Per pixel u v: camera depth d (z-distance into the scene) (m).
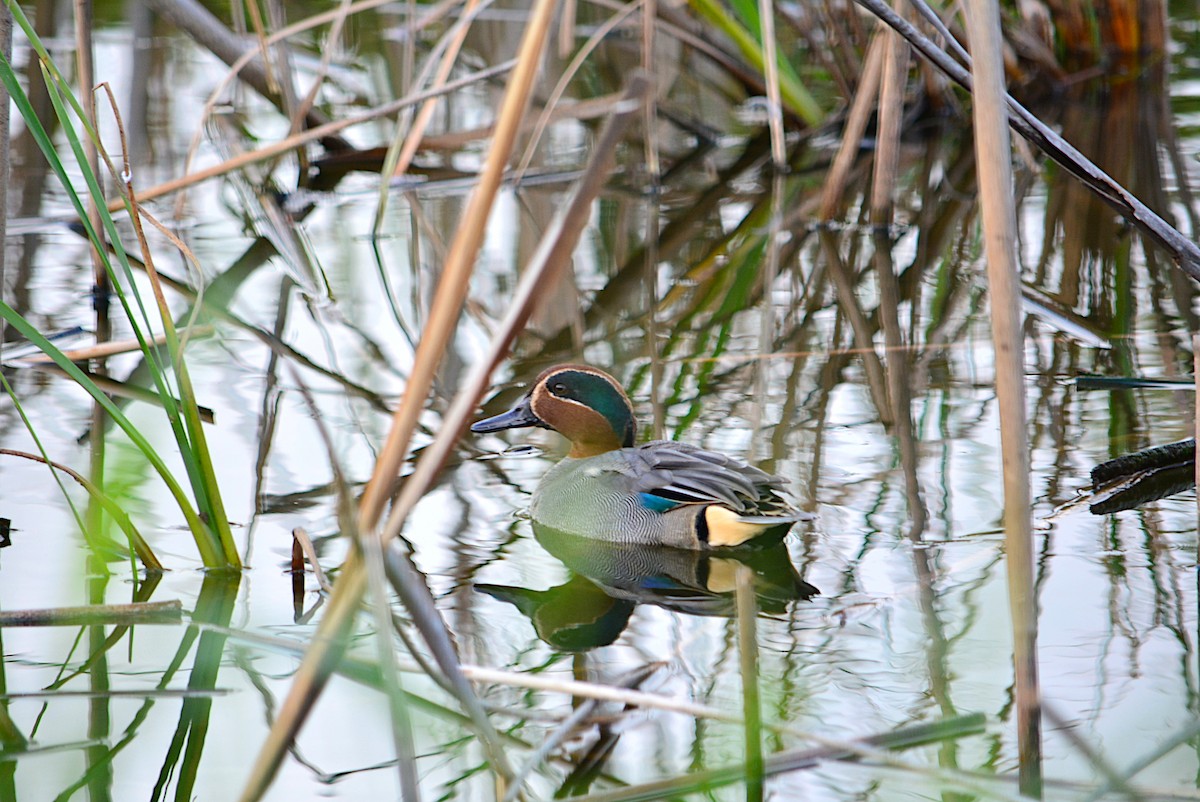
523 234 19.61
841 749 6.93
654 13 21.64
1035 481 11.11
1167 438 11.88
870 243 19.06
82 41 14.33
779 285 17.42
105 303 16.22
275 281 17.39
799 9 25.09
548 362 14.88
